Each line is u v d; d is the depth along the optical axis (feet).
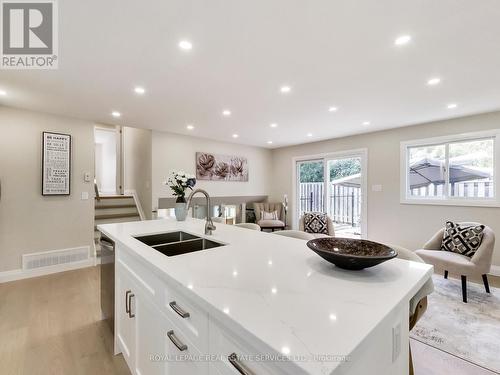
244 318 2.14
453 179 12.16
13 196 10.24
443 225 12.26
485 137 11.14
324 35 5.43
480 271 8.14
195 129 14.05
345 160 16.53
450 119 11.94
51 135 11.02
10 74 7.16
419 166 13.28
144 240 6.02
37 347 5.98
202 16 4.84
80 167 11.86
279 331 1.95
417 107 10.18
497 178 10.78
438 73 7.20
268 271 3.35
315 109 10.43
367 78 7.54
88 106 10.02
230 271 3.33
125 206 16.42
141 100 9.37
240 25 5.10
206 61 6.52
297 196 19.08
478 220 11.28
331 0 4.41
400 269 3.48
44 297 8.64
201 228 6.73
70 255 11.50
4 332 6.58
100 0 4.40
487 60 6.46
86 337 6.38
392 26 5.12
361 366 1.98
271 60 6.48
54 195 11.16
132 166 17.98
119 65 6.71
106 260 6.49
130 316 4.70
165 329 3.47
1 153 9.99
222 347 2.37
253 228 7.95
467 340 6.19
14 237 10.27
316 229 13.69
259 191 19.79
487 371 5.16
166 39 5.57
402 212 13.57
